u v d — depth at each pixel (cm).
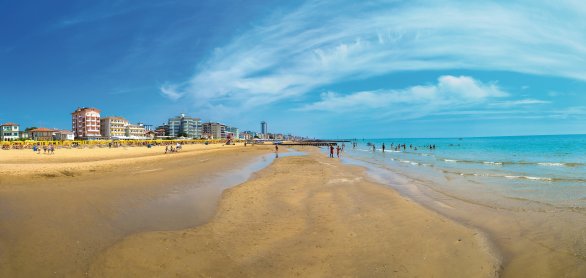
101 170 1962
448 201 1217
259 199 1213
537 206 1114
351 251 686
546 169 2461
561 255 656
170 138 14950
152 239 727
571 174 2078
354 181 1727
